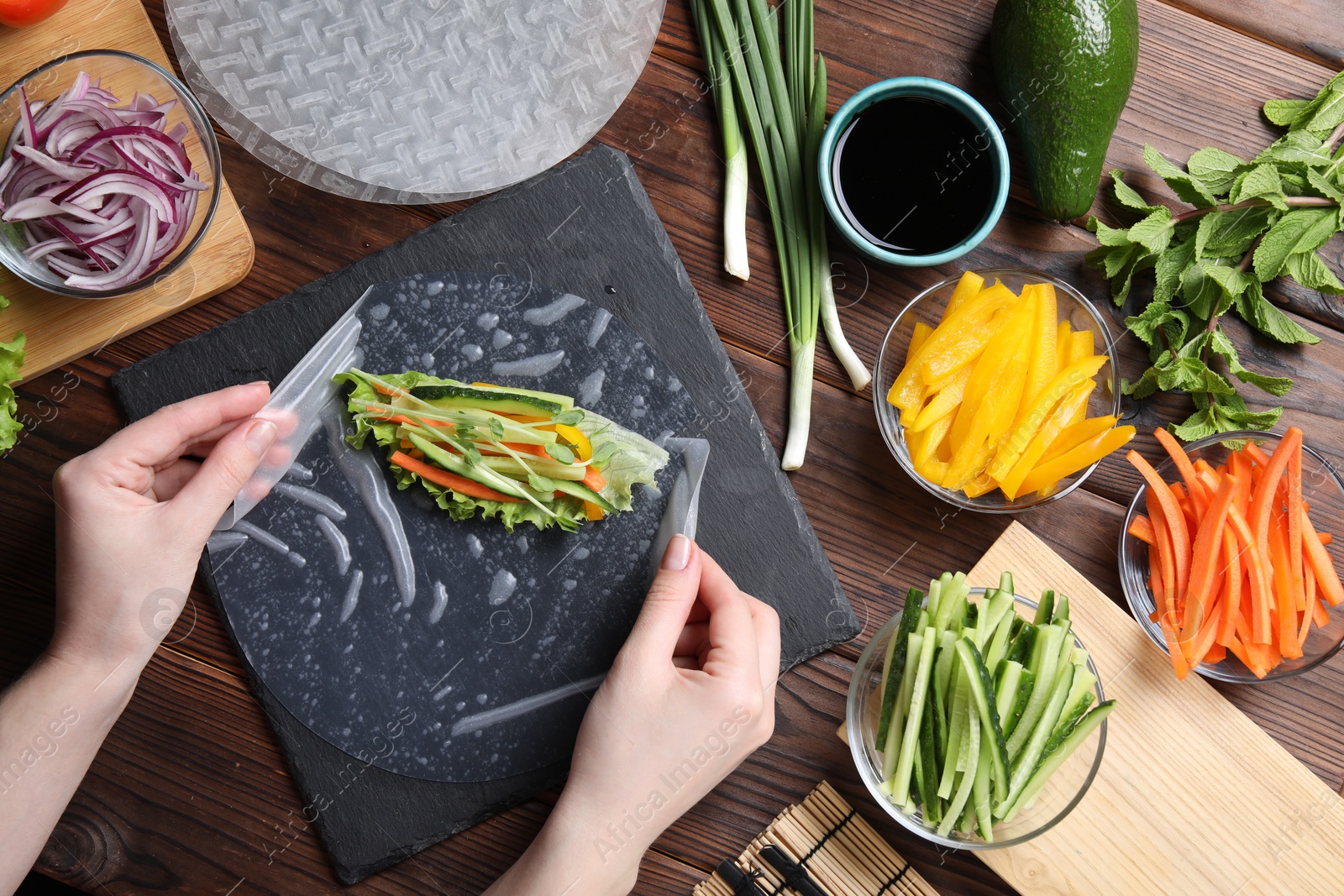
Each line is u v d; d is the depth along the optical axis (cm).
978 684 62
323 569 68
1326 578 66
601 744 63
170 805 68
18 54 67
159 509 63
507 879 64
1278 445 68
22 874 64
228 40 69
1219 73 71
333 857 67
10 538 68
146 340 69
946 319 66
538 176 70
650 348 70
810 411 70
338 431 68
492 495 67
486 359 69
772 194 69
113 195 65
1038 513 70
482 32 70
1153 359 69
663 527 69
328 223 70
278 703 68
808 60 69
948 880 68
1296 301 70
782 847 67
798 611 69
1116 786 67
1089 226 68
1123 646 68
